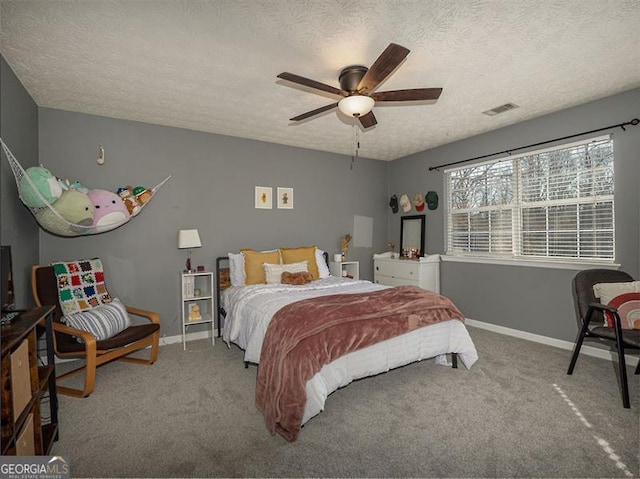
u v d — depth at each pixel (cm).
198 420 212
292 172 467
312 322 220
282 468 168
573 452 177
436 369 288
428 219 492
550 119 352
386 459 174
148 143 369
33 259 299
